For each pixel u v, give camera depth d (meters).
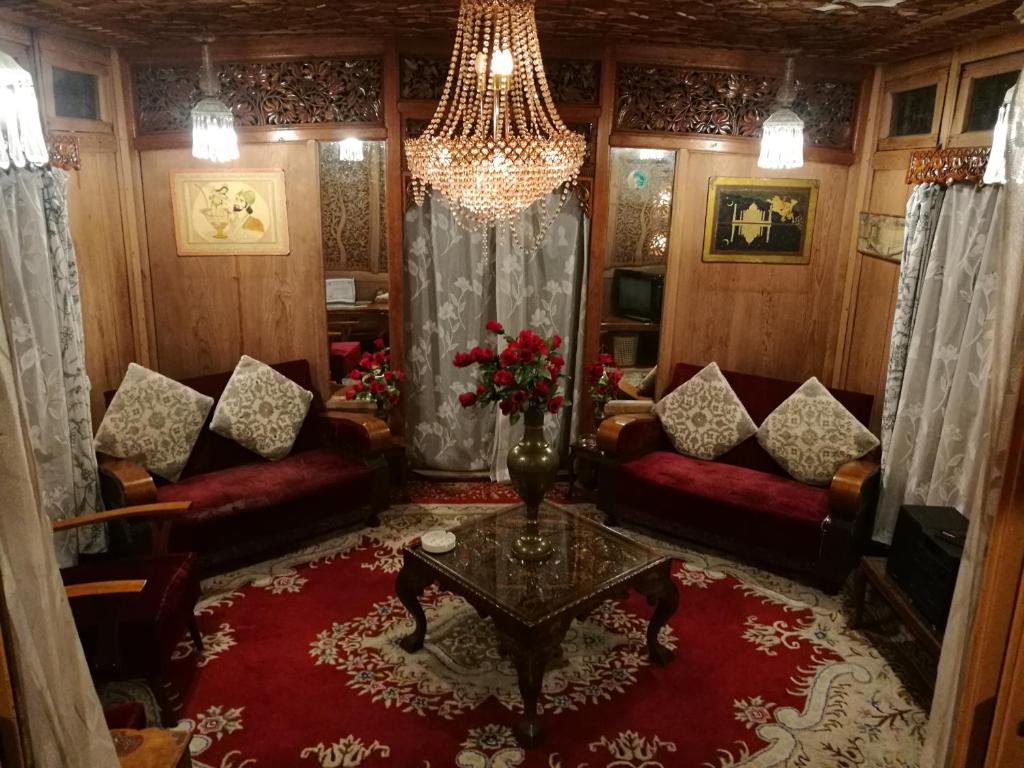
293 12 3.25
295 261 4.18
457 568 2.75
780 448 3.79
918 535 2.74
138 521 3.12
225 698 2.68
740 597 3.38
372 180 4.95
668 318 4.35
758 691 2.74
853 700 2.69
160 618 2.47
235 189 4.08
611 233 4.32
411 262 4.25
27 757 1.25
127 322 4.09
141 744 1.76
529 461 2.75
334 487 3.75
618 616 3.22
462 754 2.42
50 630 1.26
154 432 3.58
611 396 4.17
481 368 2.79
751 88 4.05
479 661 2.91
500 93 2.95
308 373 4.24
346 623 3.14
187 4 3.05
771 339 4.41
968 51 3.22
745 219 4.22
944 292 3.20
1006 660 1.43
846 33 3.35
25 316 3.03
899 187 3.77
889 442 3.56
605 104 3.98
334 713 2.61
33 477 1.25
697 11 3.11
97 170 3.79
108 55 3.83
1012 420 1.39
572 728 2.54
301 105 3.97
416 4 3.12
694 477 3.76
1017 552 1.39
